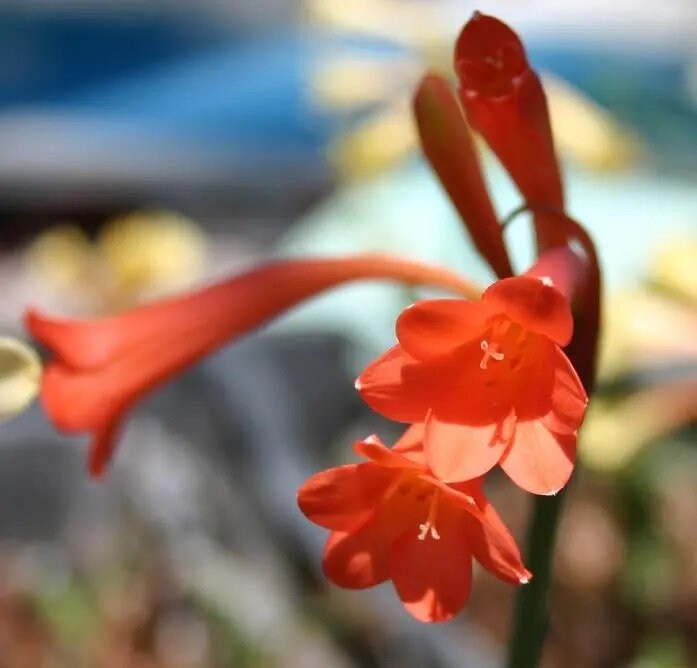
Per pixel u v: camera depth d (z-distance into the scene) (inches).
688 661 14.3
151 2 30.0
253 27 30.6
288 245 20.1
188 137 27.1
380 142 15.0
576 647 14.9
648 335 12.3
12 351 8.0
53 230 25.9
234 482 18.1
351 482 6.7
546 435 6.5
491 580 16.3
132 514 17.1
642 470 13.8
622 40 25.1
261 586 15.7
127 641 15.8
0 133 26.8
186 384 18.9
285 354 19.1
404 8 15.0
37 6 28.5
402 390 6.6
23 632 16.2
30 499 18.0
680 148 17.8
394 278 8.2
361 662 14.4
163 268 16.7
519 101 7.4
